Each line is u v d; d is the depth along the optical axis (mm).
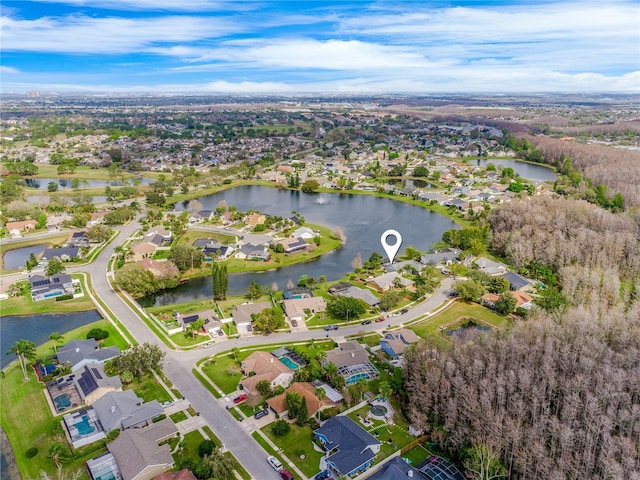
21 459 99375
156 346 132125
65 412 113438
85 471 95438
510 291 182000
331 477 94500
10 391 121688
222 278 176500
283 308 170875
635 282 183375
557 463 91875
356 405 117500
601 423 95375
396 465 93875
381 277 194125
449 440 100750
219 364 135500
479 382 107625
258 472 95438
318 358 135875
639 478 83812
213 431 107375
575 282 175625
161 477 90500
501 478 91938
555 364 116062
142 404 112562
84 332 151500
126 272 183250
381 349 145500
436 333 154875
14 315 166000
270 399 116125
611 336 134250
